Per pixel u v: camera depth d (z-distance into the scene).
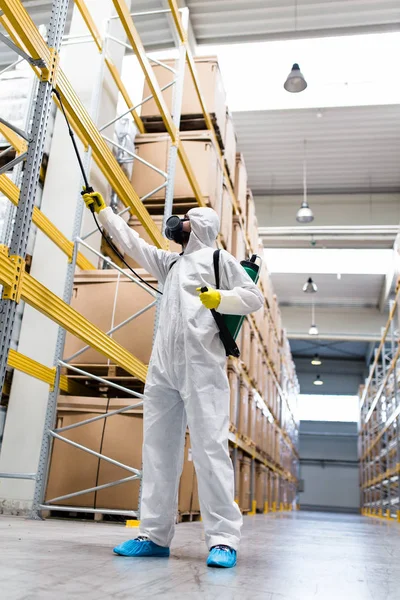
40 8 9.98
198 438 2.28
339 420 27.84
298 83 9.22
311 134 13.37
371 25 10.61
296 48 11.44
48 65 2.94
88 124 3.57
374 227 15.02
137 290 5.20
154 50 11.21
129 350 5.04
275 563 2.52
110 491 4.51
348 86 11.94
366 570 2.55
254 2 10.38
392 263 16.42
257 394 9.88
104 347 3.92
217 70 6.76
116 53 6.59
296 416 22.28
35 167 2.77
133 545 2.31
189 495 5.80
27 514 4.66
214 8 10.61
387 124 12.84
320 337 20.23
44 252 5.46
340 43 11.27
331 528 6.88
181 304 2.46
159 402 2.50
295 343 25.62
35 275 5.40
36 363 4.22
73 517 4.78
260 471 11.26
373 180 14.93
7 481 4.79
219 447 2.27
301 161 14.38
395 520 12.30
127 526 4.16
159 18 10.49
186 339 2.38
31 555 2.08
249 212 9.13
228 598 1.52
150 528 2.36
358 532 6.22
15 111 4.97
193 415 2.30
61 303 3.25
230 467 2.30
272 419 12.52
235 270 2.47
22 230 2.67
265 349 11.09
